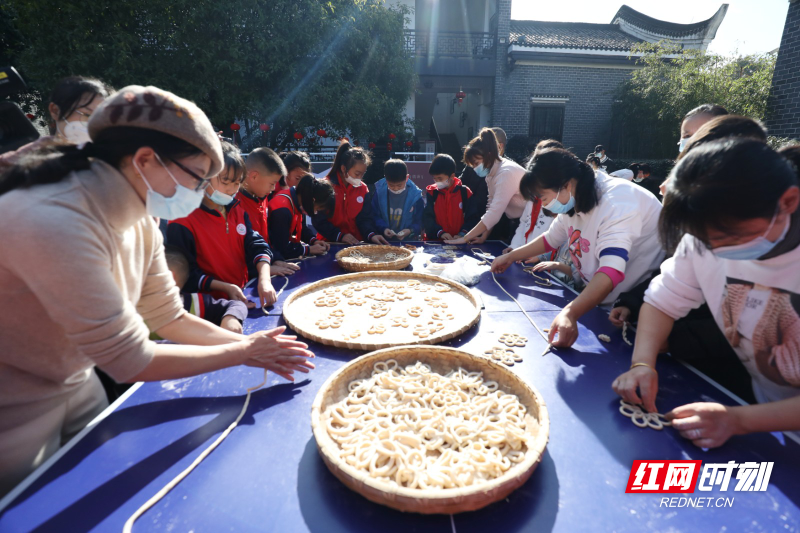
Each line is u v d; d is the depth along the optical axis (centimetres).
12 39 705
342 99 796
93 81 171
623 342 155
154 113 84
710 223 86
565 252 252
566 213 195
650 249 188
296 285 222
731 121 125
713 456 97
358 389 120
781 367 112
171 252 189
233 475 93
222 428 108
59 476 91
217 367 108
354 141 902
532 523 80
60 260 76
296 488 89
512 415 109
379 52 850
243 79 716
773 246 92
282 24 714
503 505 85
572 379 131
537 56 1077
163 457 97
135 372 90
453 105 1549
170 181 93
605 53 1074
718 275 117
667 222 94
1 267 80
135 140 85
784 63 596
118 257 95
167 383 129
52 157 82
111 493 87
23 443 100
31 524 80
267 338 119
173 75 675
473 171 390
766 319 108
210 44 678
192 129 88
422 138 1383
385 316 175
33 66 628
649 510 83
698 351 135
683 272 130
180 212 99
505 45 1077
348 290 204
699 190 84
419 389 121
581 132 1156
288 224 276
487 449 102
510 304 191
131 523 79
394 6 1081
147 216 113
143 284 121
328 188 290
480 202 376
